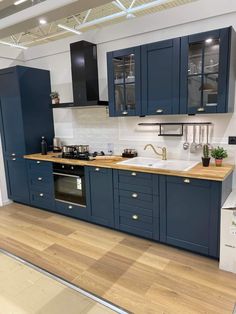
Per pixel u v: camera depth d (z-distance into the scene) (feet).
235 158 8.84
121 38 10.77
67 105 11.40
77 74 11.01
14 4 7.09
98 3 6.43
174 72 8.50
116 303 6.26
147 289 6.73
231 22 8.31
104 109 11.91
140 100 9.46
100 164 9.77
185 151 9.87
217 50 7.86
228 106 7.91
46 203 12.35
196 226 7.91
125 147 11.52
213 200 7.43
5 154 13.52
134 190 9.09
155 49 8.73
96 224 10.89
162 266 7.73
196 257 8.18
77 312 6.08
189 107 8.44
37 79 12.87
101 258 8.29
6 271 7.80
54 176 11.58
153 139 10.61
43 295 6.71
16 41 16.96
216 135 9.11
